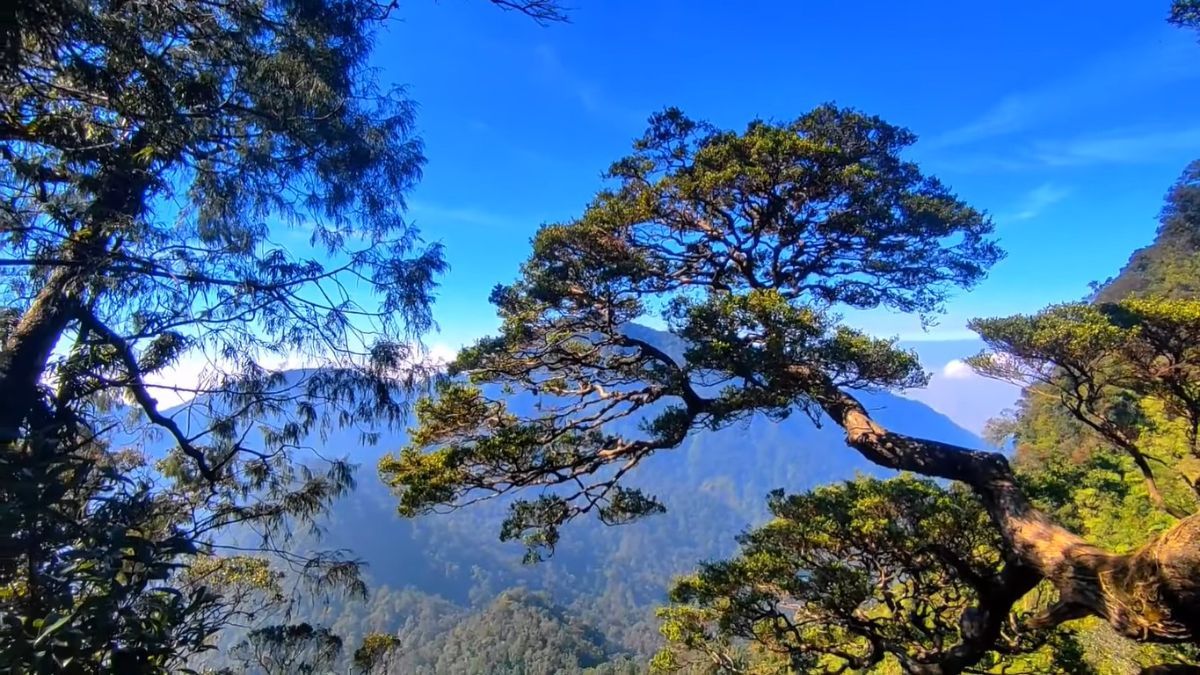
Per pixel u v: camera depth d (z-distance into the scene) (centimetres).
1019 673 768
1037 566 494
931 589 801
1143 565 387
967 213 780
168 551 267
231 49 383
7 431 249
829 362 530
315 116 420
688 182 713
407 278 451
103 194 366
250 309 414
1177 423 1127
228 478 663
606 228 758
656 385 720
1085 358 597
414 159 475
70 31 289
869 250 793
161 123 351
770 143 671
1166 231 3941
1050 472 901
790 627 837
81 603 221
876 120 799
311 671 684
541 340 816
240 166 405
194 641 273
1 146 330
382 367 474
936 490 838
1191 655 653
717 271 839
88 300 416
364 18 418
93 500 283
